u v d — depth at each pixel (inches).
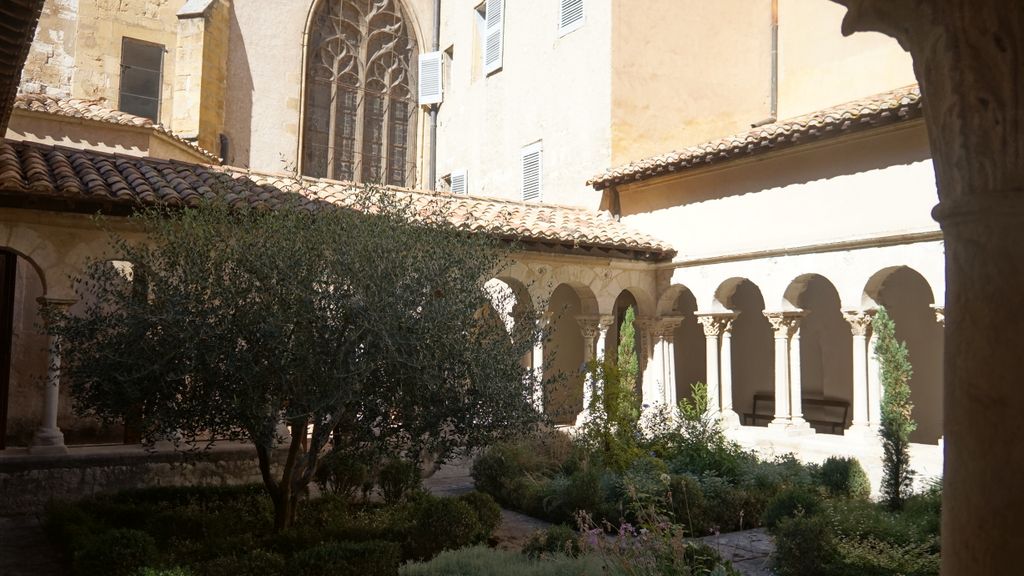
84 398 288.0
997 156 85.8
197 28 701.3
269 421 275.4
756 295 697.0
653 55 685.3
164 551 286.0
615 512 373.7
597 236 564.1
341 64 848.9
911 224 461.1
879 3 99.0
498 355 309.9
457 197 594.6
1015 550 80.9
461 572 257.4
